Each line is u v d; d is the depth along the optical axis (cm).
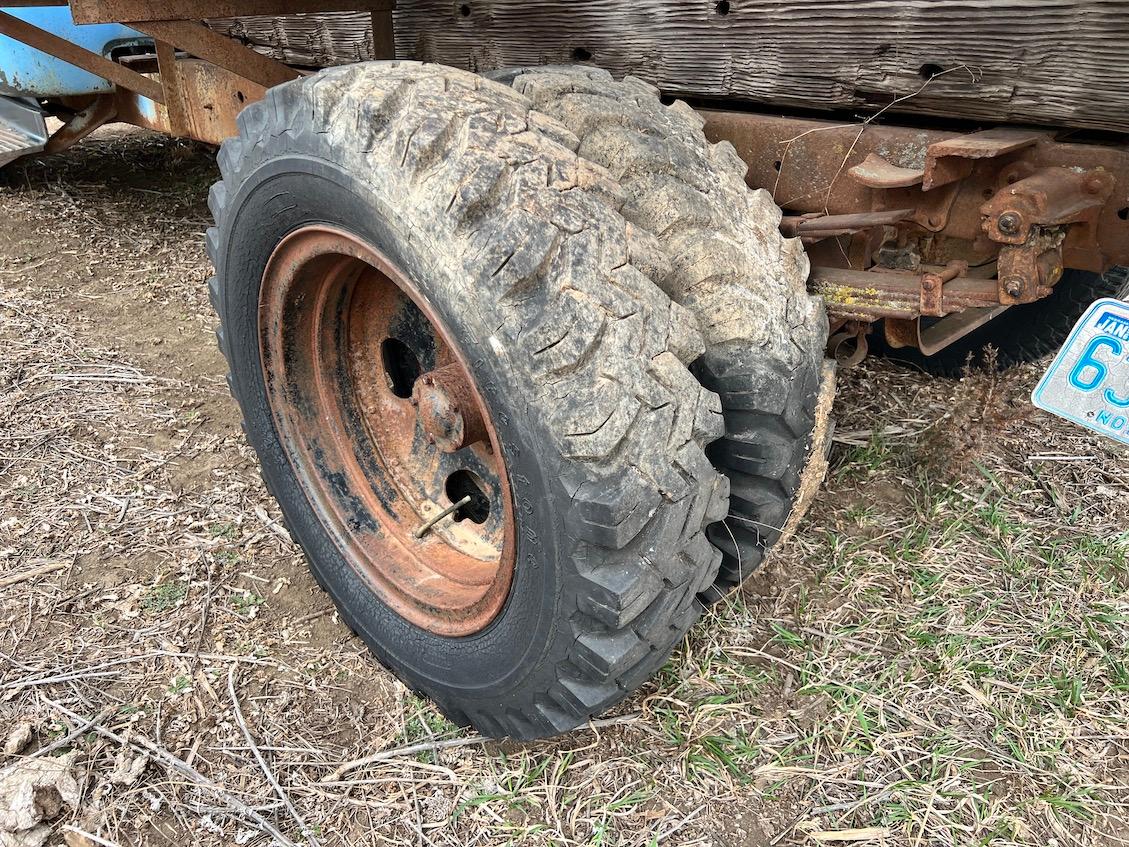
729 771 209
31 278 475
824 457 219
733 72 227
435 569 231
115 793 206
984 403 302
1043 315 320
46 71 485
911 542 277
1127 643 239
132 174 645
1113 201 176
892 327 244
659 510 160
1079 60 173
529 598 176
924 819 197
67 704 228
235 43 291
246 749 217
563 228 156
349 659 245
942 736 216
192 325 433
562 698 181
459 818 201
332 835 198
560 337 152
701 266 181
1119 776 208
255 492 311
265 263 216
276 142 192
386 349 248
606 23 246
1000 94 186
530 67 215
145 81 409
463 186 156
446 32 286
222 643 248
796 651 240
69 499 305
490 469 234
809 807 201
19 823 196
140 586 268
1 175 609
